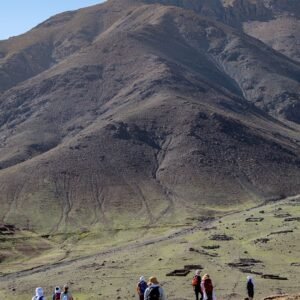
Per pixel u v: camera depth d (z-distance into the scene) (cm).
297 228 12712
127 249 13050
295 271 8756
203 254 10531
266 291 7225
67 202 19862
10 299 7744
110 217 18450
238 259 9831
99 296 7269
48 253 13912
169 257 10456
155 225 17225
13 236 15250
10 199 19900
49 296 7631
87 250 14062
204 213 18725
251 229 13338
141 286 3812
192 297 6856
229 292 7181
